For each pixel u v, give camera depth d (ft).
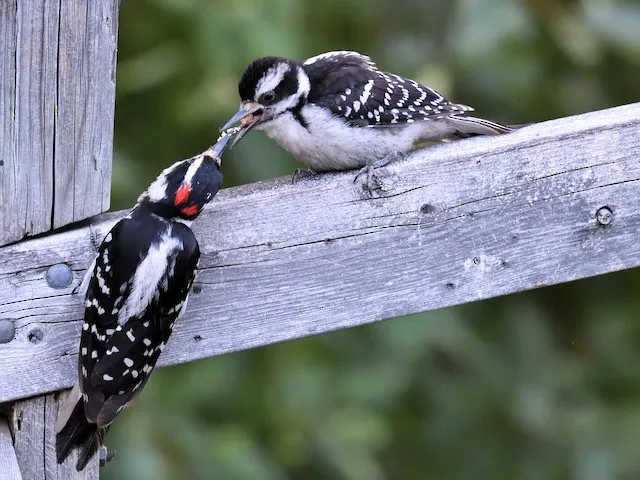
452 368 41.24
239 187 23.26
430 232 22.82
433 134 27.94
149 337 21.20
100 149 21.97
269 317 22.74
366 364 38.11
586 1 38.04
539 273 23.15
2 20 21.01
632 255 23.24
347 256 22.72
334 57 28.30
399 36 38.29
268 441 36.86
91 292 21.21
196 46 34.83
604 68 39.78
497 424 41.09
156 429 33.96
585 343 43.16
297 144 27.48
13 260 21.79
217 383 35.65
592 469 39.55
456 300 23.09
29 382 22.18
